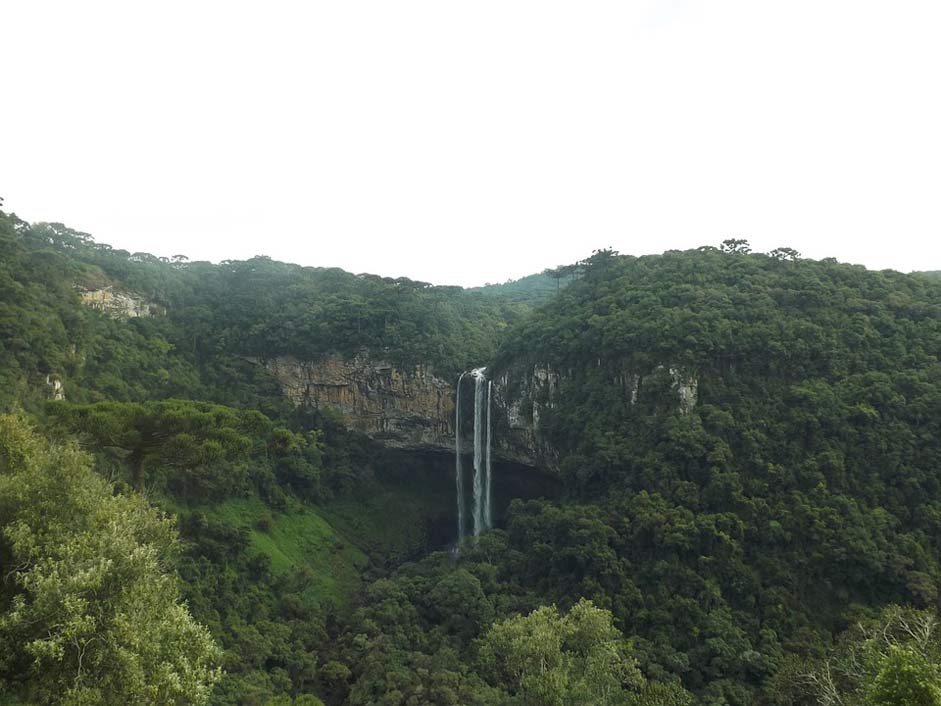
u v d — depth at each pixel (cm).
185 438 2578
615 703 2170
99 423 2439
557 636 2331
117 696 1149
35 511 1322
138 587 1277
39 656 1048
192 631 1423
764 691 2673
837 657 2384
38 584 1125
